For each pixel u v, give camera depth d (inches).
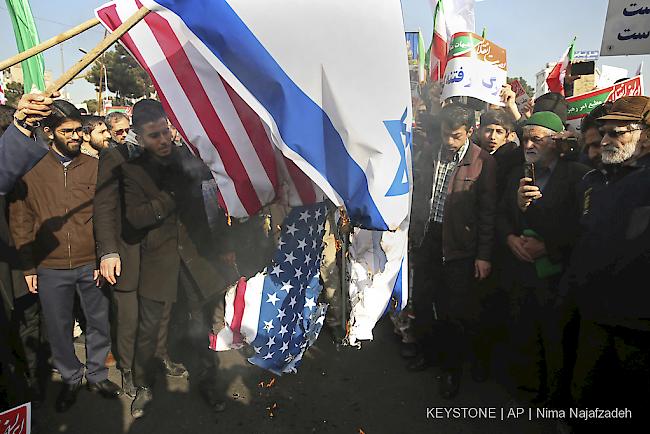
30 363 114.5
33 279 108.3
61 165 107.9
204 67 73.2
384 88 68.0
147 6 62.0
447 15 155.8
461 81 136.9
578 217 99.0
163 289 108.2
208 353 115.0
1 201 98.3
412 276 131.1
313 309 91.4
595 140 112.1
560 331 104.5
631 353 86.1
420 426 108.1
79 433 106.8
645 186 83.2
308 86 67.2
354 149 68.9
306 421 110.4
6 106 106.4
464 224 115.9
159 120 99.3
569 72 188.7
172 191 105.1
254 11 65.5
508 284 115.5
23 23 121.0
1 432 83.7
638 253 82.8
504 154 128.3
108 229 104.5
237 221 111.2
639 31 119.8
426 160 132.3
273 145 76.7
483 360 125.7
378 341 147.8
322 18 66.1
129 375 118.7
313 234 88.6
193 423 110.1
